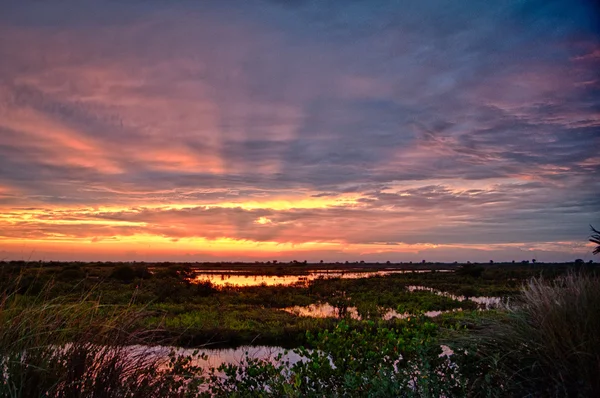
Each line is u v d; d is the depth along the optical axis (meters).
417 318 5.94
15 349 3.14
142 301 19.11
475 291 28.45
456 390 4.05
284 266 124.31
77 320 3.55
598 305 3.99
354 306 22.94
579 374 3.64
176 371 4.12
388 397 3.88
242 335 13.75
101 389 3.28
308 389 4.74
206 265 121.38
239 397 4.86
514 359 4.14
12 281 3.49
